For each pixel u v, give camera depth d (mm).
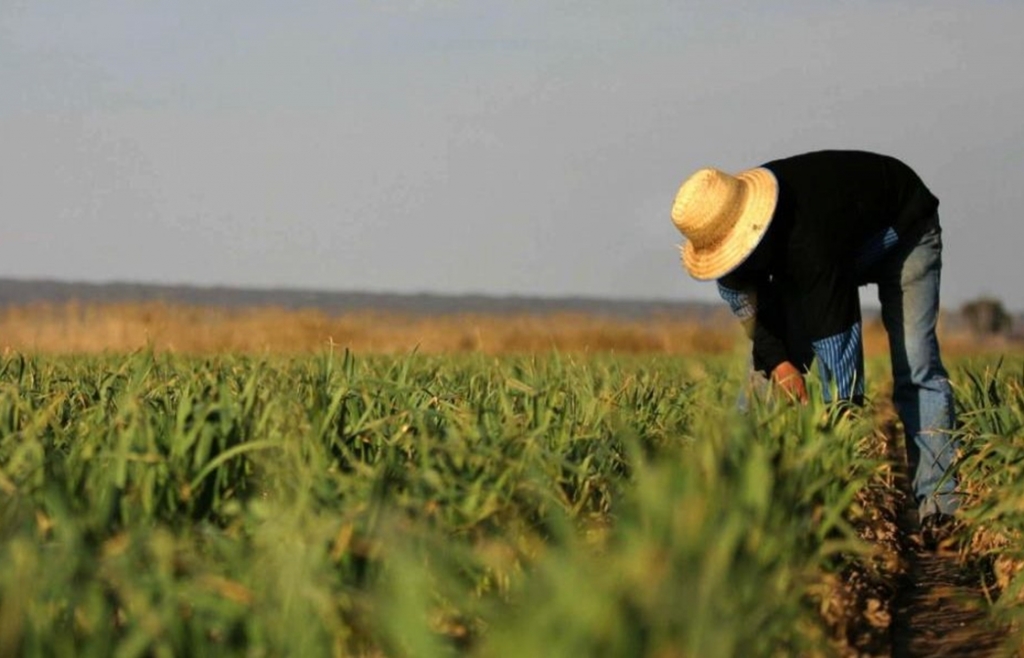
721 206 15859
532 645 6672
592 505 12852
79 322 44094
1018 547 13875
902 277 16781
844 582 13086
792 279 16516
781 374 16297
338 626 8680
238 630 8594
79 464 10961
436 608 10055
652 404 16797
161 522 10688
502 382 16641
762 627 8086
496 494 11039
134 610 8453
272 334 47531
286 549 8781
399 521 9531
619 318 59375
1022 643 12086
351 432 12930
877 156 16719
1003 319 90500
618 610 6738
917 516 19594
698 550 7688
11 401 13422
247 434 12062
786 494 10633
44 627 8141
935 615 13523
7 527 9156
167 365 18531
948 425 16875
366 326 51469
